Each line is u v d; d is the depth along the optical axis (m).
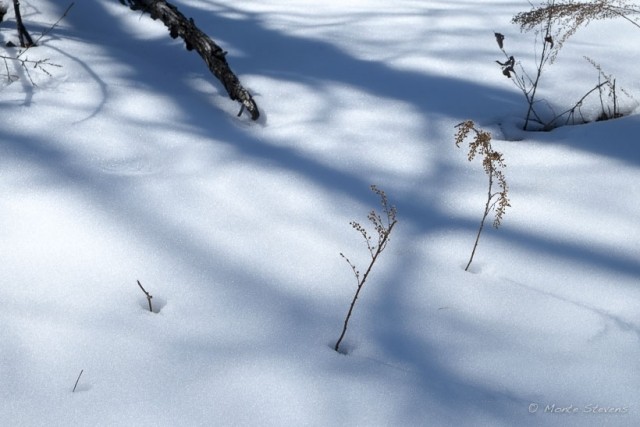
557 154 3.38
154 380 2.12
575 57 4.30
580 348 2.36
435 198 3.10
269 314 2.41
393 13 4.80
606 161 3.30
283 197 3.01
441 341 2.37
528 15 4.37
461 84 4.00
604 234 2.88
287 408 2.06
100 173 3.00
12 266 2.48
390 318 2.45
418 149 3.43
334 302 2.50
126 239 2.66
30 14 4.32
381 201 3.05
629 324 2.45
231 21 4.63
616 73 4.14
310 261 2.67
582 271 2.69
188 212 2.85
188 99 3.68
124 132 3.28
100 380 2.10
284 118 3.66
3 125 3.21
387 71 4.09
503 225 2.93
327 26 4.60
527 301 2.55
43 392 2.05
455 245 2.81
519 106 3.85
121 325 2.30
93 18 4.42
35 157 3.02
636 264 2.72
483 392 2.17
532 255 2.77
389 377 2.20
